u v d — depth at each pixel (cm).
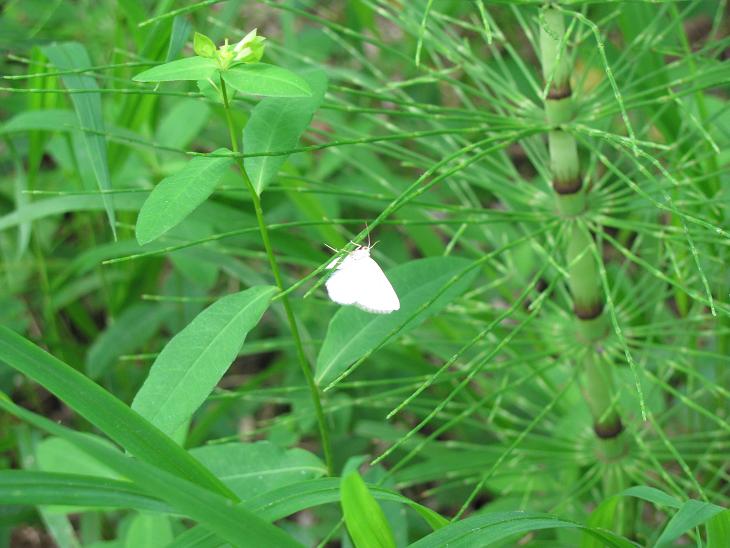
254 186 42
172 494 37
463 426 57
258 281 55
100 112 47
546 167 50
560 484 53
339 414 56
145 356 49
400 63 73
